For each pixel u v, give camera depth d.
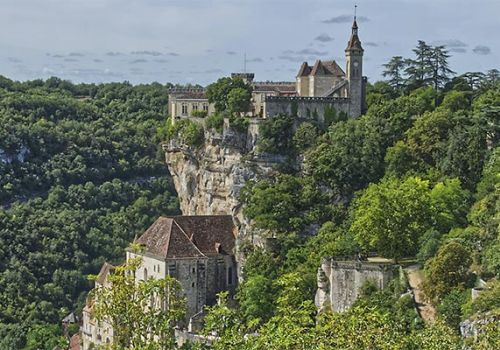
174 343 153.12
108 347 152.00
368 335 156.12
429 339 162.75
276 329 167.75
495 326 158.75
